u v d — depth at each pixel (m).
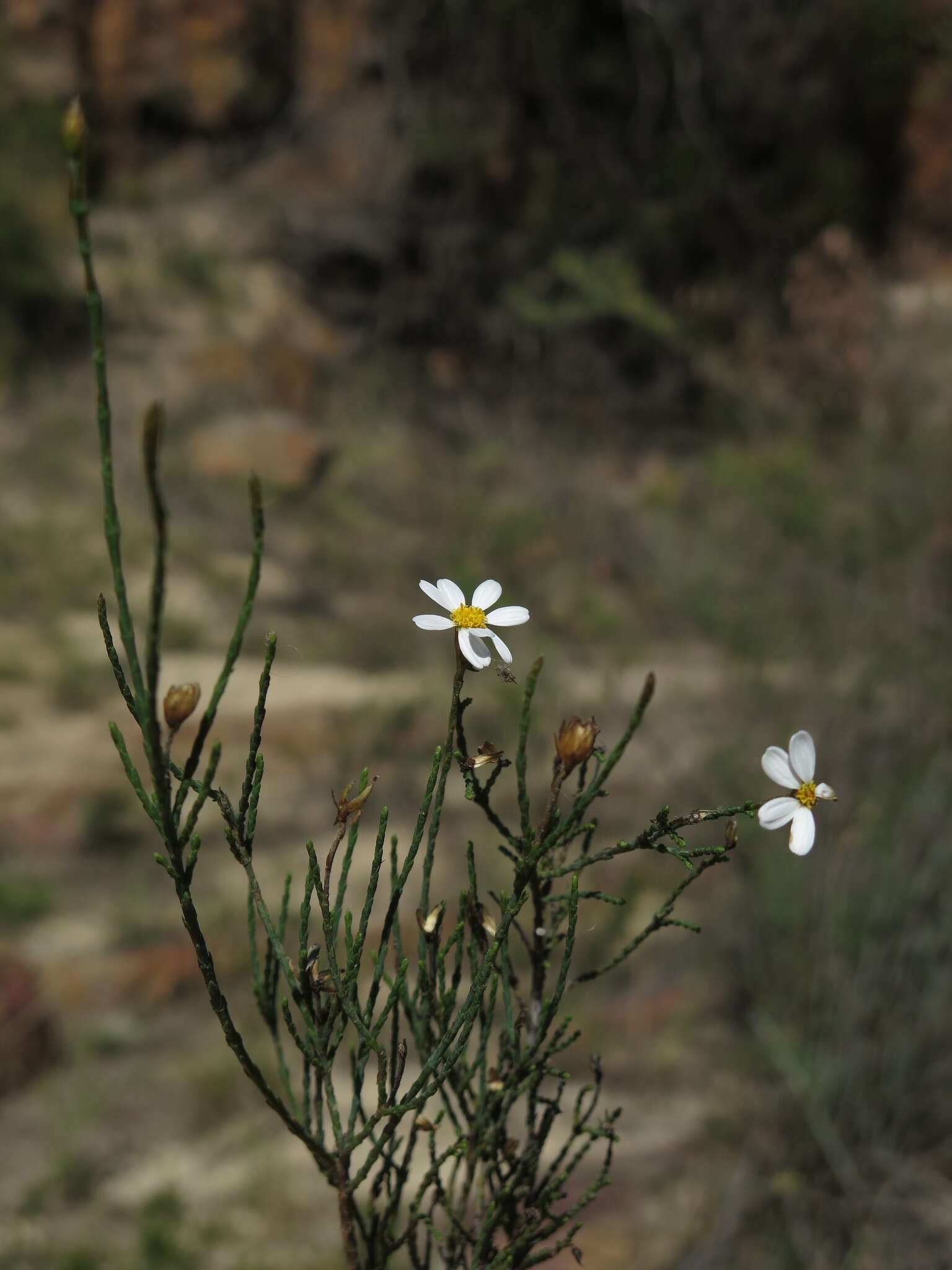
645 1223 2.95
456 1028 0.95
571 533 9.32
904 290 8.09
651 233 12.94
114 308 11.04
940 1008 3.13
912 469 5.71
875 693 4.23
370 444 11.04
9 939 4.24
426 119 13.21
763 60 13.45
